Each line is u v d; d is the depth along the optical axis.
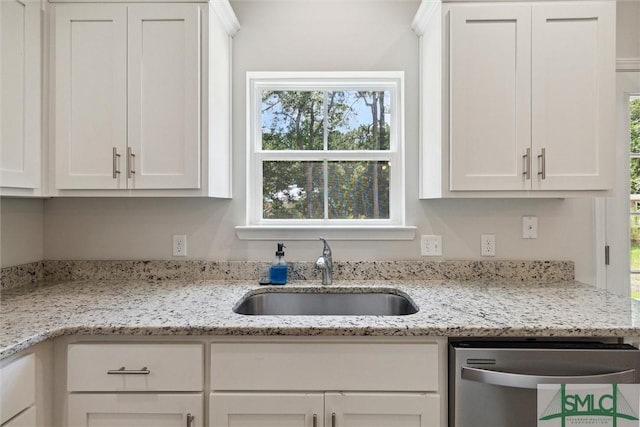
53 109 1.52
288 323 1.15
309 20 1.88
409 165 1.86
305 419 1.13
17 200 1.66
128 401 1.13
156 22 1.51
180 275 1.84
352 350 1.14
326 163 1.93
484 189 1.50
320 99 1.95
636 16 1.82
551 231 1.84
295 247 1.86
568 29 1.49
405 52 1.87
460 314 1.24
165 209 1.85
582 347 1.12
